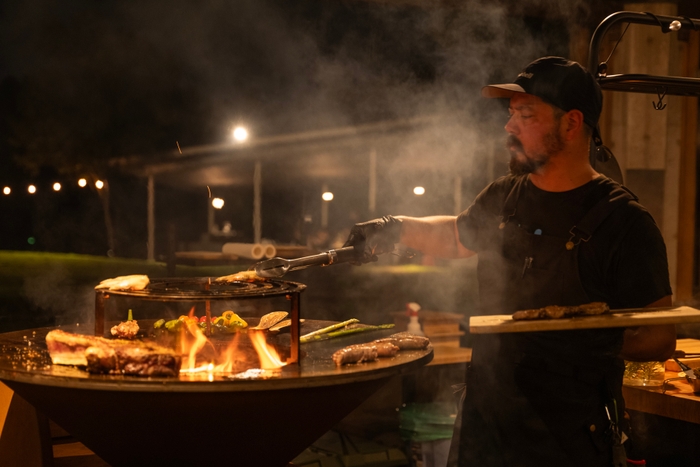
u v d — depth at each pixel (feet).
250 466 5.68
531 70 5.72
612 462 5.57
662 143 13.91
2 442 6.23
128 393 4.76
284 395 5.02
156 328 6.91
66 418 5.28
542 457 5.62
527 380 5.71
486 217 6.52
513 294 5.97
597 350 5.55
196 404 4.86
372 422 13.12
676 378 7.75
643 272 5.26
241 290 5.63
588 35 14.46
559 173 5.75
